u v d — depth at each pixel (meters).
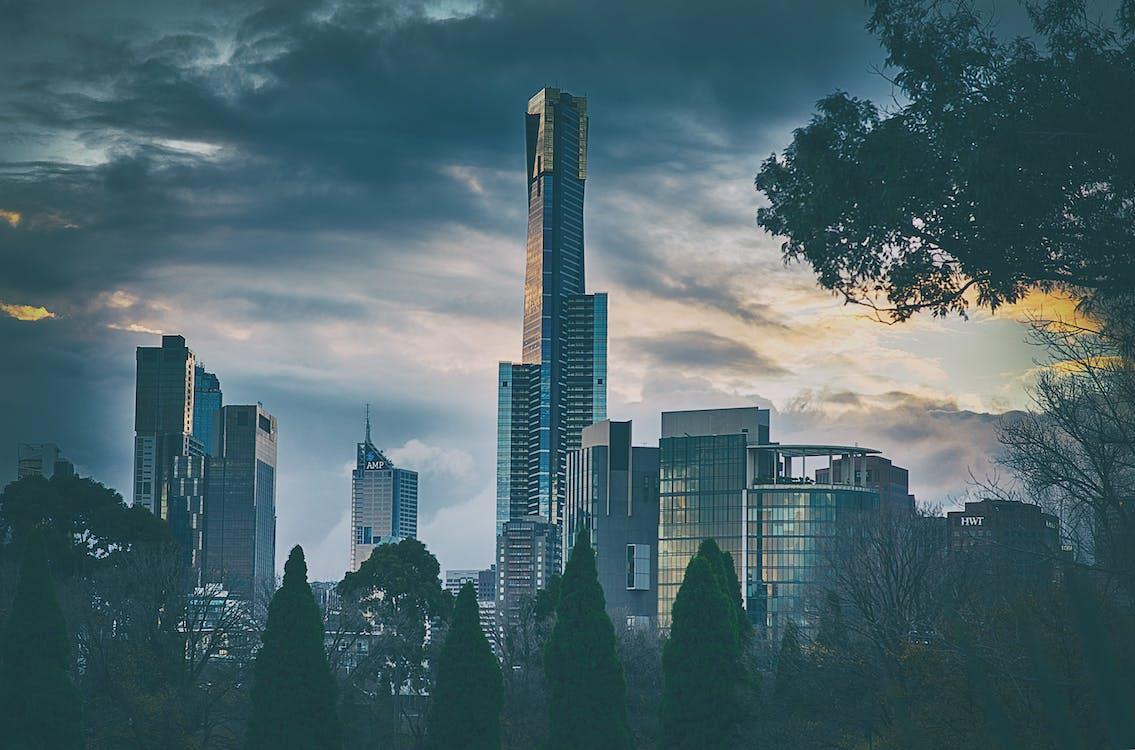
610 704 81.06
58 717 68.75
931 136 28.69
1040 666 7.19
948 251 29.73
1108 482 41.34
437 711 89.06
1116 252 27.72
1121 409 42.12
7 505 119.00
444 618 127.94
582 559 82.50
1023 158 26.50
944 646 44.50
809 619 92.62
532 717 107.06
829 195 29.97
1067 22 28.12
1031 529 50.66
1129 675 6.51
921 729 44.25
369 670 106.38
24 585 69.81
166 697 89.25
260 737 78.50
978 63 28.69
